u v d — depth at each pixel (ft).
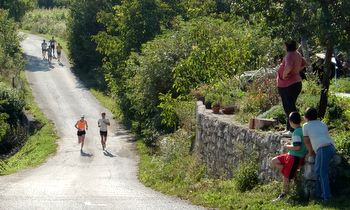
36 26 253.44
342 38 36.45
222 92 59.41
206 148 53.57
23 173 69.62
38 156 88.94
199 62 77.36
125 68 112.27
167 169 60.75
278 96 49.06
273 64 68.64
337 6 35.83
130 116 118.21
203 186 45.21
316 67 57.82
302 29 37.11
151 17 123.13
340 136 36.86
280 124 42.63
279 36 38.27
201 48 83.05
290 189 35.06
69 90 157.07
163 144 73.92
